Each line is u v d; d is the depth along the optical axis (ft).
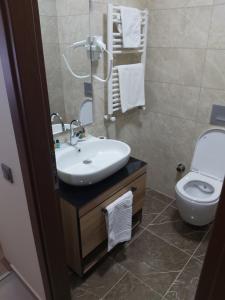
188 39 6.67
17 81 2.91
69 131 6.23
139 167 6.12
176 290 5.58
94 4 5.78
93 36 5.99
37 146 3.34
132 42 6.60
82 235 5.08
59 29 5.38
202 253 6.54
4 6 2.56
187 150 7.79
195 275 5.93
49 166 3.63
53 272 4.43
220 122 6.79
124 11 6.13
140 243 6.84
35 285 5.25
